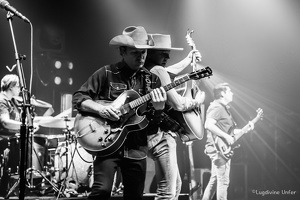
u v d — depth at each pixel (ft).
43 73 29.91
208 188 21.66
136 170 11.71
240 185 26.68
